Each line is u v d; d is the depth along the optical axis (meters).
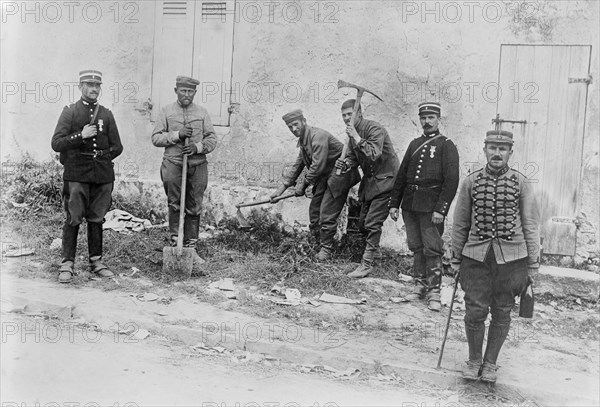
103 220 6.00
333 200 6.42
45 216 7.55
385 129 6.25
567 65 6.26
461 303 5.76
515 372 4.49
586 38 6.23
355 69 6.98
